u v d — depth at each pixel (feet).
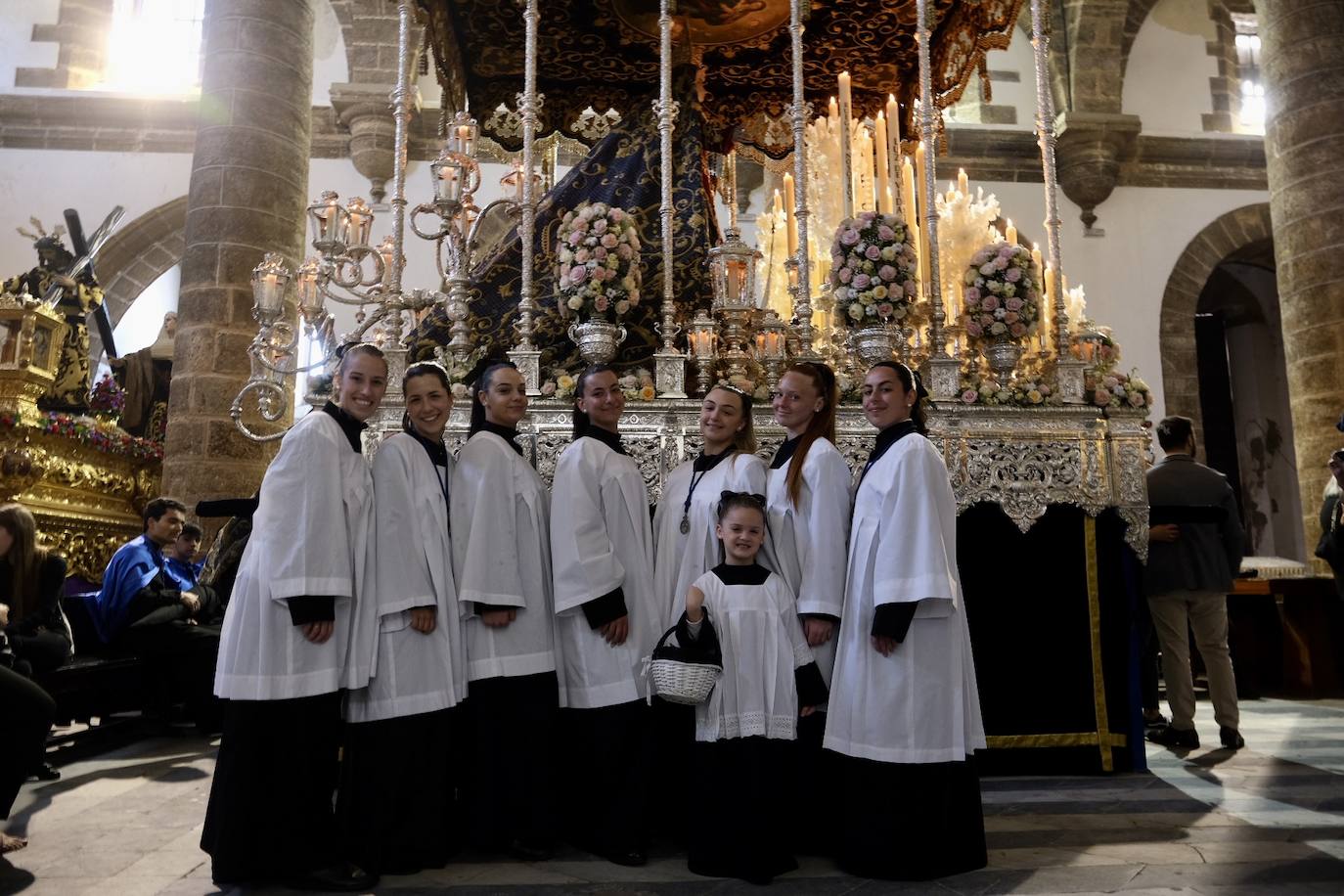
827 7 24.43
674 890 10.32
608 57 25.98
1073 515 16.43
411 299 18.24
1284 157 33.76
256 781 10.57
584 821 11.97
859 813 10.95
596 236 15.14
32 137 48.06
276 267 20.36
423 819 11.09
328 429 11.26
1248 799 14.38
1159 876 10.57
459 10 24.22
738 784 10.85
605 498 12.33
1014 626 16.21
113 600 21.95
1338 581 23.27
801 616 11.76
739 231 16.66
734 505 11.55
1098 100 50.26
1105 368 18.98
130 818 14.06
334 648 10.82
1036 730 16.10
